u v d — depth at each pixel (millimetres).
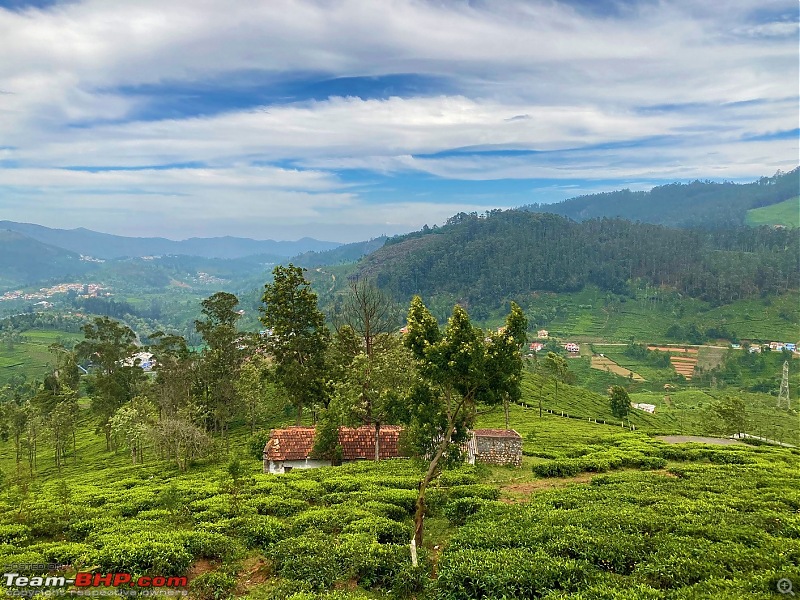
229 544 18438
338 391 39000
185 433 44281
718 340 196375
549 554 16281
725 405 67625
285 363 48562
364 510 22094
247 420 70125
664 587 14219
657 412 121938
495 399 18469
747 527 17906
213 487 28812
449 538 19891
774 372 163750
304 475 31484
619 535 17344
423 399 19359
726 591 12898
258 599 15273
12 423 63969
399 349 37125
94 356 71375
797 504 21984
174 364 60219
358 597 14609
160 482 35281
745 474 29562
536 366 128625
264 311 49281
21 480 35344
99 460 61344
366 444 38906
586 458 36375
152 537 18531
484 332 19172
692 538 16891
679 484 26594
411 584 15594
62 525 21219
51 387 84375
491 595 14141
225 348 62031
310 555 17078
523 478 33250
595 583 14336
